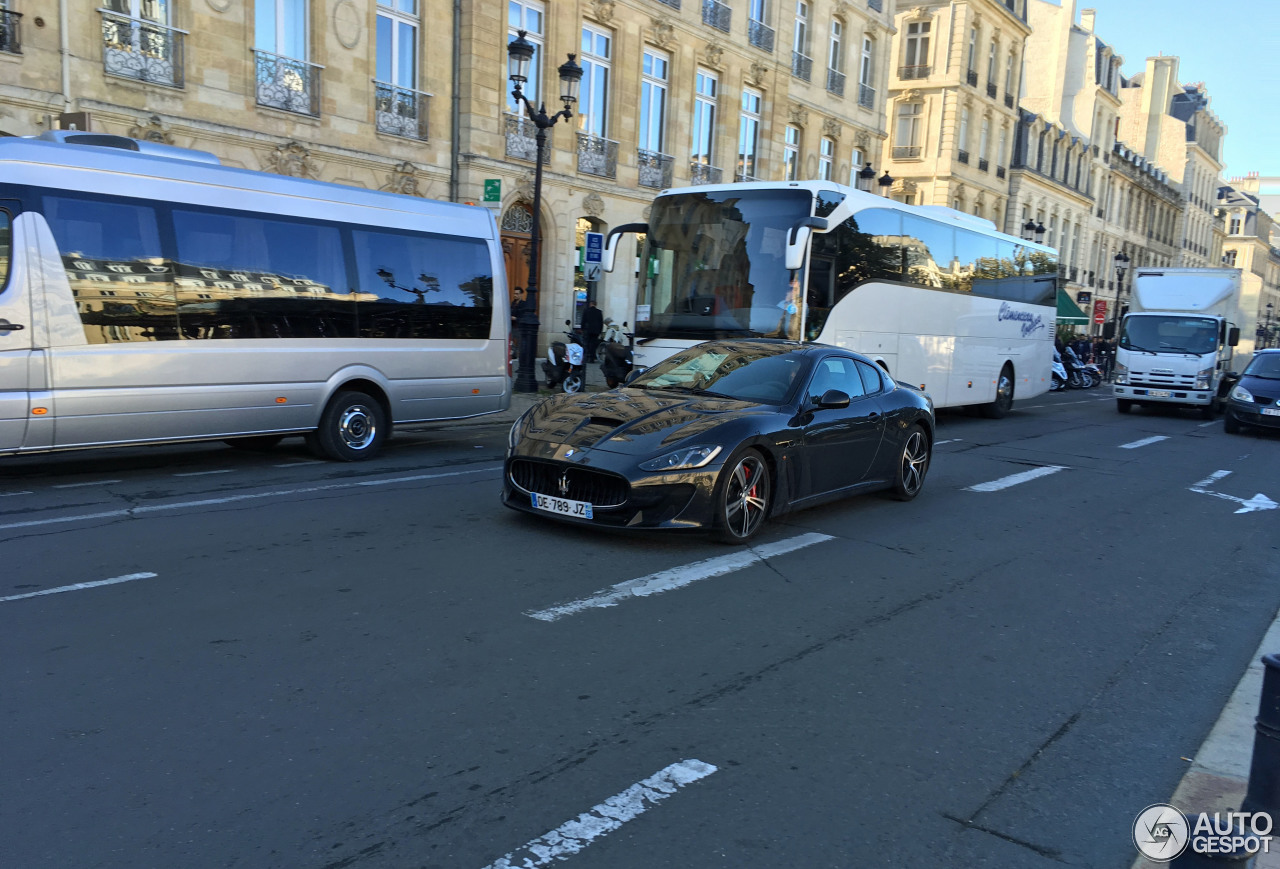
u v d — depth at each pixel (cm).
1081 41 6062
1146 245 7512
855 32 3356
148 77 1524
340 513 713
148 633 445
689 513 625
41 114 1399
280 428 912
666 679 421
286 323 907
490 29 2047
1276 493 1075
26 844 272
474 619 484
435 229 1041
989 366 1830
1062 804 330
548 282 2300
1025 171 5116
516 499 675
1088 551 729
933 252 1566
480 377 1087
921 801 326
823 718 391
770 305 1225
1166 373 2144
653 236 1330
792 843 294
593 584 555
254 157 1684
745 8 2783
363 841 281
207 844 276
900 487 870
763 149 2948
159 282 819
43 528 637
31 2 1378
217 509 713
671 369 799
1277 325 9819
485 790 315
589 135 2348
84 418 777
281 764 325
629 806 310
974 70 4494
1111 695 438
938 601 571
